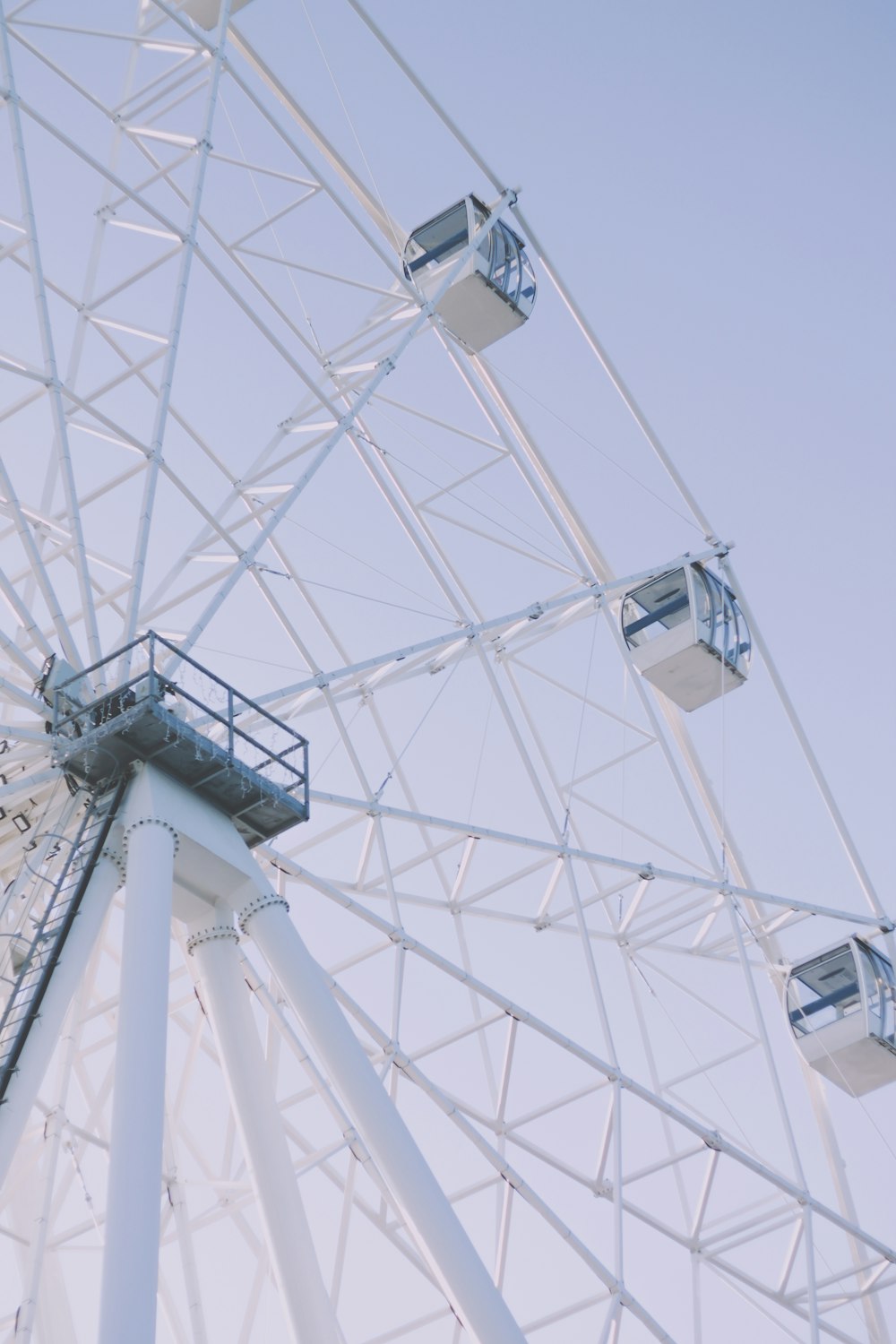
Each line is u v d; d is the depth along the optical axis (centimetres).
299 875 2391
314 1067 2277
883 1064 3453
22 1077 1717
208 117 2692
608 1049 2769
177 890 1989
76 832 1966
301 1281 1802
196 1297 2258
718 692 3572
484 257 3278
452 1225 1747
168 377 2411
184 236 2555
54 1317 2202
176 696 2064
